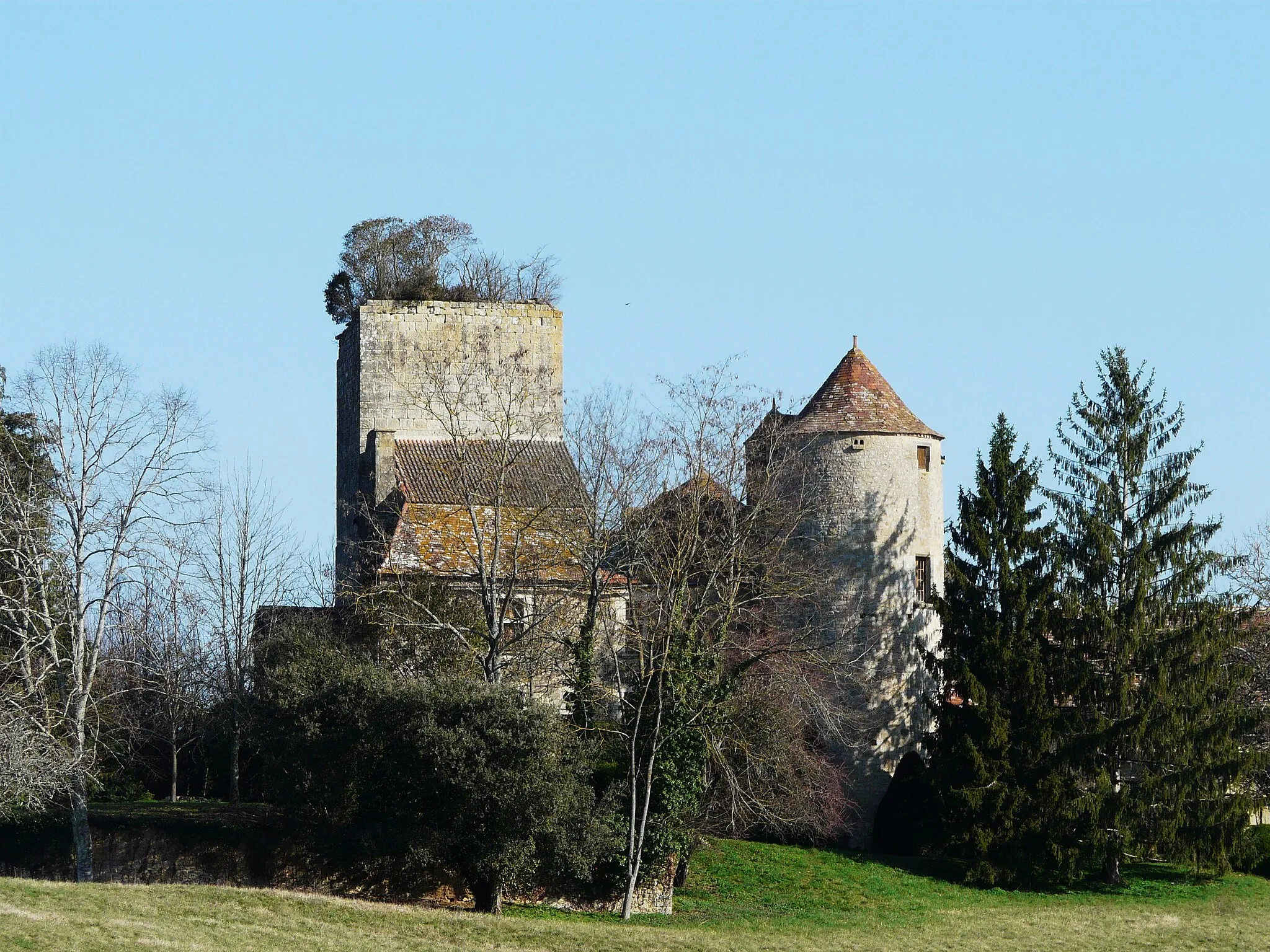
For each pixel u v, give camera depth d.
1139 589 73.69
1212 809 71.38
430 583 68.19
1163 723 72.19
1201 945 57.16
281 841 58.78
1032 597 72.00
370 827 55.97
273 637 70.88
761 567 69.12
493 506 70.62
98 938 42.53
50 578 61.72
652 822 60.19
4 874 61.12
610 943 50.56
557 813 55.25
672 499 66.00
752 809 66.06
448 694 56.34
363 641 67.94
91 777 59.56
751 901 62.19
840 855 69.06
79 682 59.78
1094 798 69.44
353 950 45.56
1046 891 68.06
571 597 69.31
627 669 65.31
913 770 72.00
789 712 65.56
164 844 59.94
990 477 73.31
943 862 70.44
